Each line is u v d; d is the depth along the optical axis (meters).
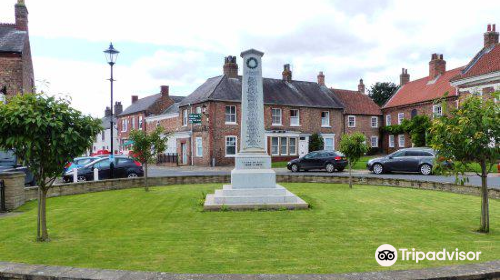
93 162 18.42
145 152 14.33
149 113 44.31
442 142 7.18
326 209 9.70
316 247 6.09
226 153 31.78
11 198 10.49
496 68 26.48
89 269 4.31
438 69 39.97
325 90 41.41
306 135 35.69
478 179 17.00
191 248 6.07
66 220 8.61
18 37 22.39
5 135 6.25
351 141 14.57
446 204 10.54
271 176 10.53
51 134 6.24
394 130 41.56
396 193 13.04
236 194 10.23
